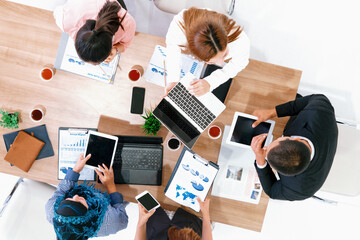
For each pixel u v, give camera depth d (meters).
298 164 1.31
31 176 1.75
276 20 2.54
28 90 1.73
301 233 2.62
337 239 2.62
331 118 1.48
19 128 1.74
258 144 1.55
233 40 1.42
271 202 2.62
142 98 1.73
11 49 1.71
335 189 1.94
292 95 1.75
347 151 1.92
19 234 1.92
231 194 1.75
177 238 1.49
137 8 2.49
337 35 2.56
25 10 1.67
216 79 1.56
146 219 1.65
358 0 2.53
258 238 2.62
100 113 1.75
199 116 1.61
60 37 1.70
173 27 1.47
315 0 2.54
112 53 1.56
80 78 1.73
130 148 1.73
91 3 1.49
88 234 1.59
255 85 1.75
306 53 2.57
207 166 1.70
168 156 1.75
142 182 1.74
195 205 1.72
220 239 2.60
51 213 1.64
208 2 1.89
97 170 1.70
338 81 2.59
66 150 1.72
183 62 1.67
